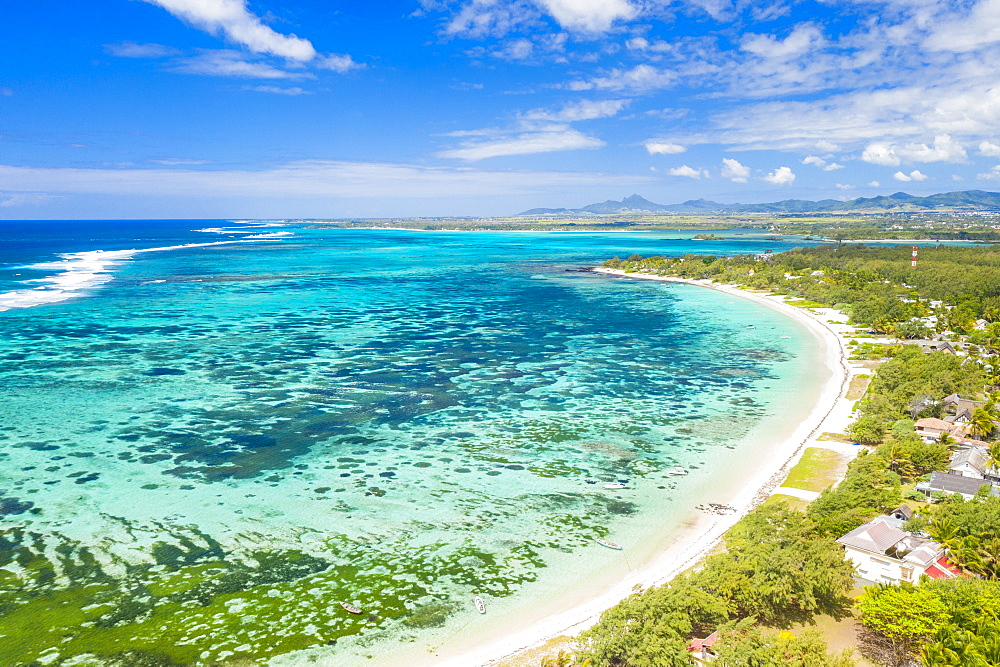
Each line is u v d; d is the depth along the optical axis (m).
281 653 43.91
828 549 51.59
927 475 70.00
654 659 40.19
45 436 80.81
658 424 90.19
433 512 63.91
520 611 48.91
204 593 50.00
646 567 54.84
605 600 50.19
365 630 46.47
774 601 46.44
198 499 65.25
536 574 53.81
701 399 101.88
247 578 52.06
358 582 52.06
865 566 52.06
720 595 46.94
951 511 57.56
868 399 96.31
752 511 64.50
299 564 54.31
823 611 48.19
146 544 56.59
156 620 46.72
